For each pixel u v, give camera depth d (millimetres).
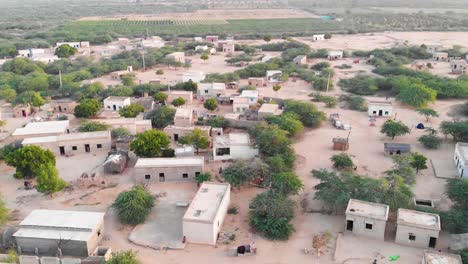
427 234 56062
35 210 61844
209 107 113188
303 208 66562
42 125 96062
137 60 175875
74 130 95938
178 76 157000
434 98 116812
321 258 55188
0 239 58312
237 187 72188
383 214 58906
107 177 77812
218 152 82688
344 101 122312
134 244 58625
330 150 88562
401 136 95562
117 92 127000
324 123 104562
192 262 54906
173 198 69812
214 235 58250
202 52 198250
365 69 163625
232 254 56375
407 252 55969
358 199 62969
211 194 65188
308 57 184875
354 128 101188
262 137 83250
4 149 86375
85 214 60625
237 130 100250
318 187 67875
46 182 69125
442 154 85938
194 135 86625
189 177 75312
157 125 102688
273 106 106625
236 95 125062
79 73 155375
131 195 64125
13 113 115812
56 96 134500
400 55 181625
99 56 198500
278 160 75500
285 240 59000
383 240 58375
